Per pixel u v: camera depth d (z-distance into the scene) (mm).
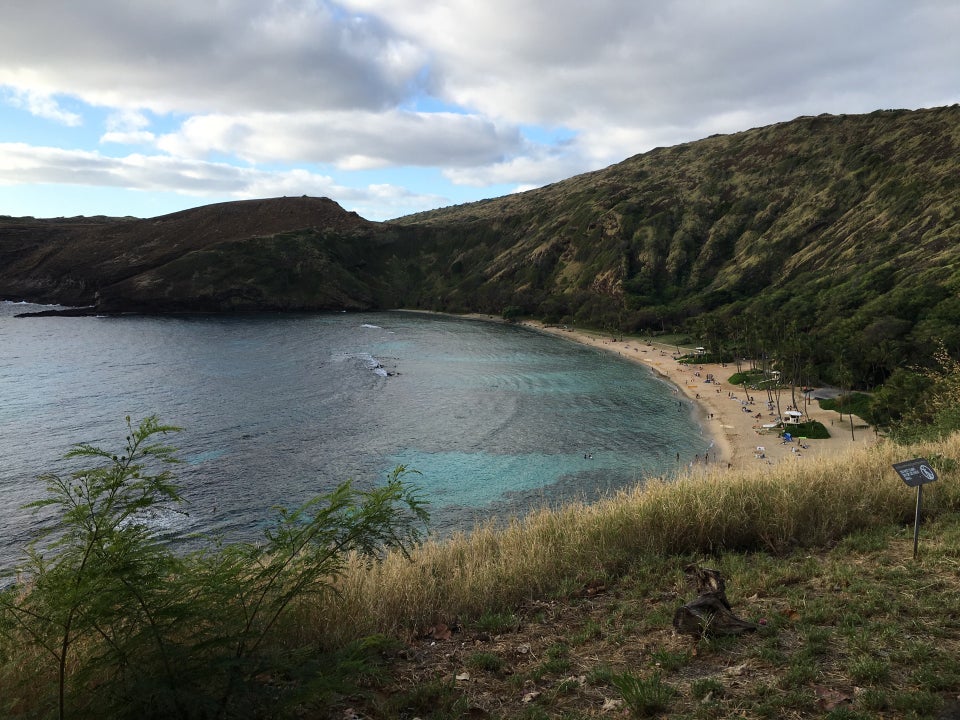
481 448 52906
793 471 10258
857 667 4504
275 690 4285
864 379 70562
